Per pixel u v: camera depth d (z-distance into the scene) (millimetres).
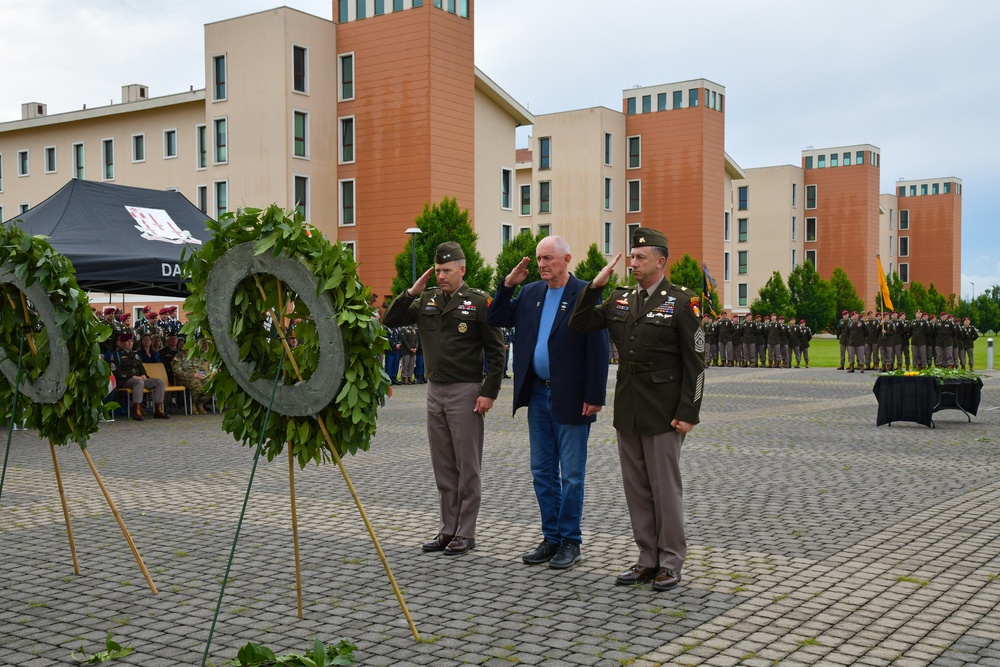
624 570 6215
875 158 89875
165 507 8422
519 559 6520
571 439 6297
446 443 6770
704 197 61938
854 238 88500
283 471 10484
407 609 4977
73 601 5547
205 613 5309
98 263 14828
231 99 43812
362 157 43969
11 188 53656
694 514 8031
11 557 6594
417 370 25922
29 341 5957
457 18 43531
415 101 42469
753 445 12742
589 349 6152
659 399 5797
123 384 15945
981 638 4848
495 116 47969
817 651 4648
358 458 11555
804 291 69000
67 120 50219
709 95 62531
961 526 7535
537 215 63469
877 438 13562
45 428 5887
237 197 43844
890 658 4559
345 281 4648
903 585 5824
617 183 63281
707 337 36938
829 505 8430
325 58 44000
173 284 17812
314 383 4738
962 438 13562
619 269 63531
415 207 42625
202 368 16828
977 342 71125
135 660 4570
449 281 6688
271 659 4344
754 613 5266
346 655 4477
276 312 4844
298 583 5211
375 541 4914
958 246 117125
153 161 48094
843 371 32000
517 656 4578
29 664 4535
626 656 4574
